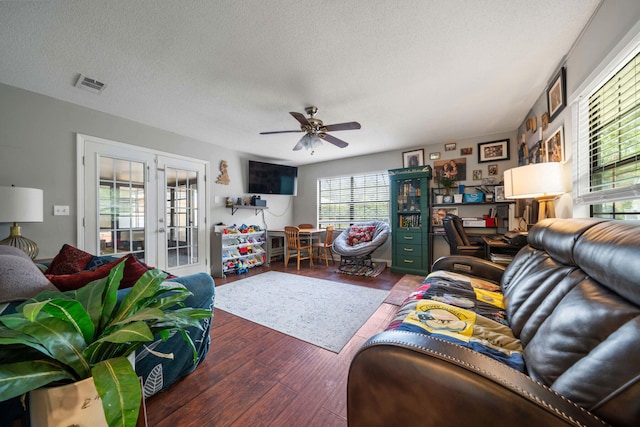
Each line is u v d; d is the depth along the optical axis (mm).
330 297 3055
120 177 3145
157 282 927
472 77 2238
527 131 3090
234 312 2598
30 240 2250
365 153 4984
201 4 1449
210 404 1339
